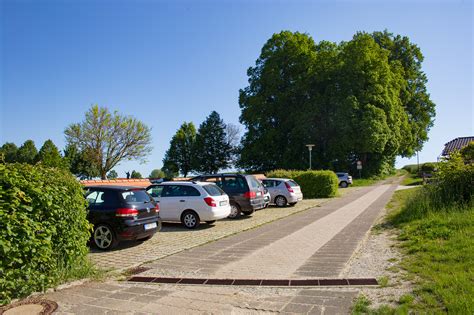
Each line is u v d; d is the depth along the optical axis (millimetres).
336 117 44594
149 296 5559
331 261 7453
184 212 12891
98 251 9086
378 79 45094
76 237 6453
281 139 50312
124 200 9320
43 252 5527
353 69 44812
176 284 6211
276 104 50188
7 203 5059
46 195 5648
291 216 15875
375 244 8844
